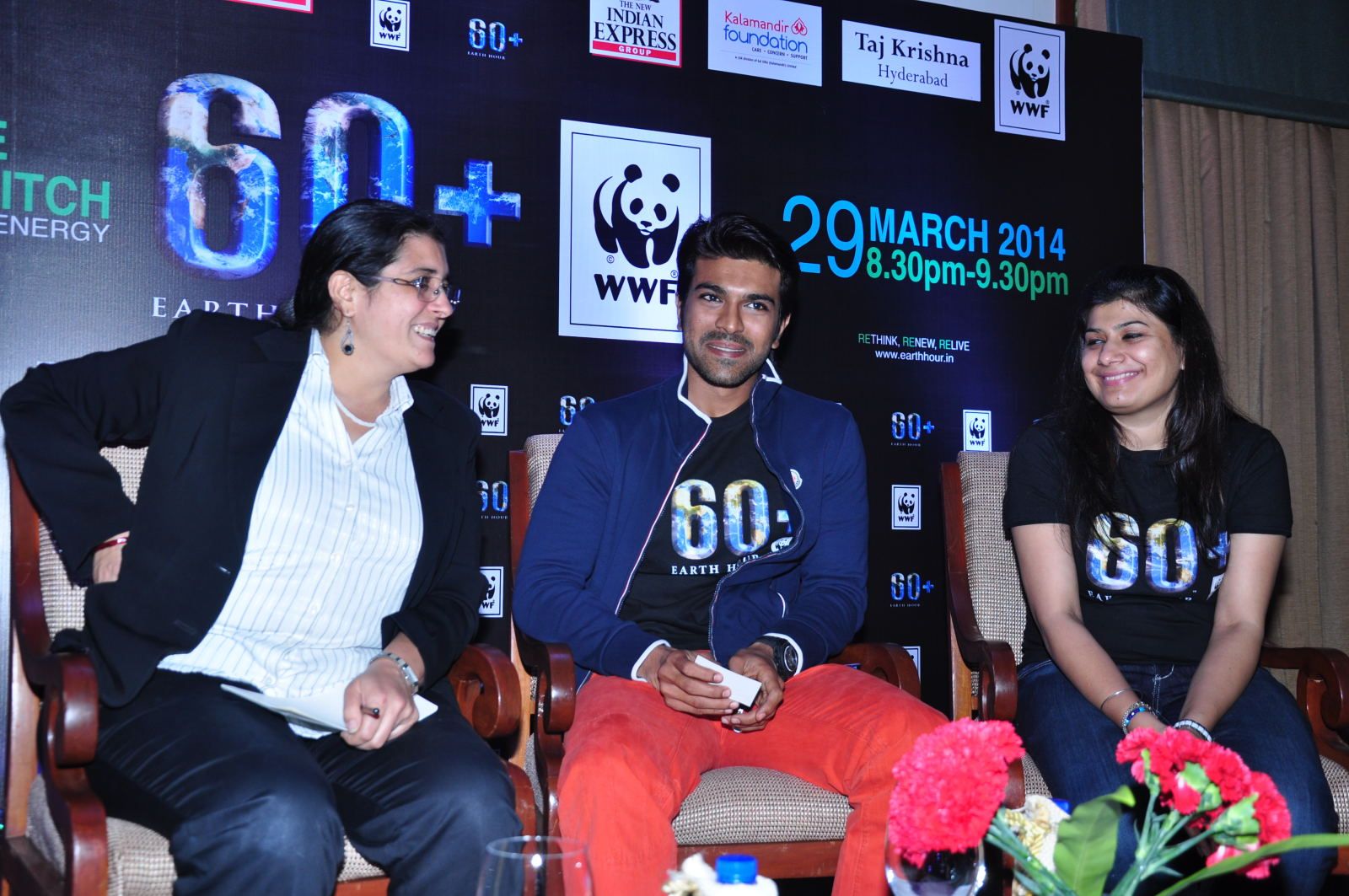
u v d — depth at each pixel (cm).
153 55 258
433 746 165
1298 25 402
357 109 275
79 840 141
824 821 180
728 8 310
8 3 247
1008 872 128
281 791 145
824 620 204
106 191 254
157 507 167
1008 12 366
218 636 169
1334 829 181
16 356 247
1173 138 385
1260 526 208
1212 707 190
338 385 185
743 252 210
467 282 283
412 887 157
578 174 295
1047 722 199
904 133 328
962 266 333
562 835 166
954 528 233
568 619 195
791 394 224
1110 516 215
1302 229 404
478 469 283
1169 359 211
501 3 289
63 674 148
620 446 211
